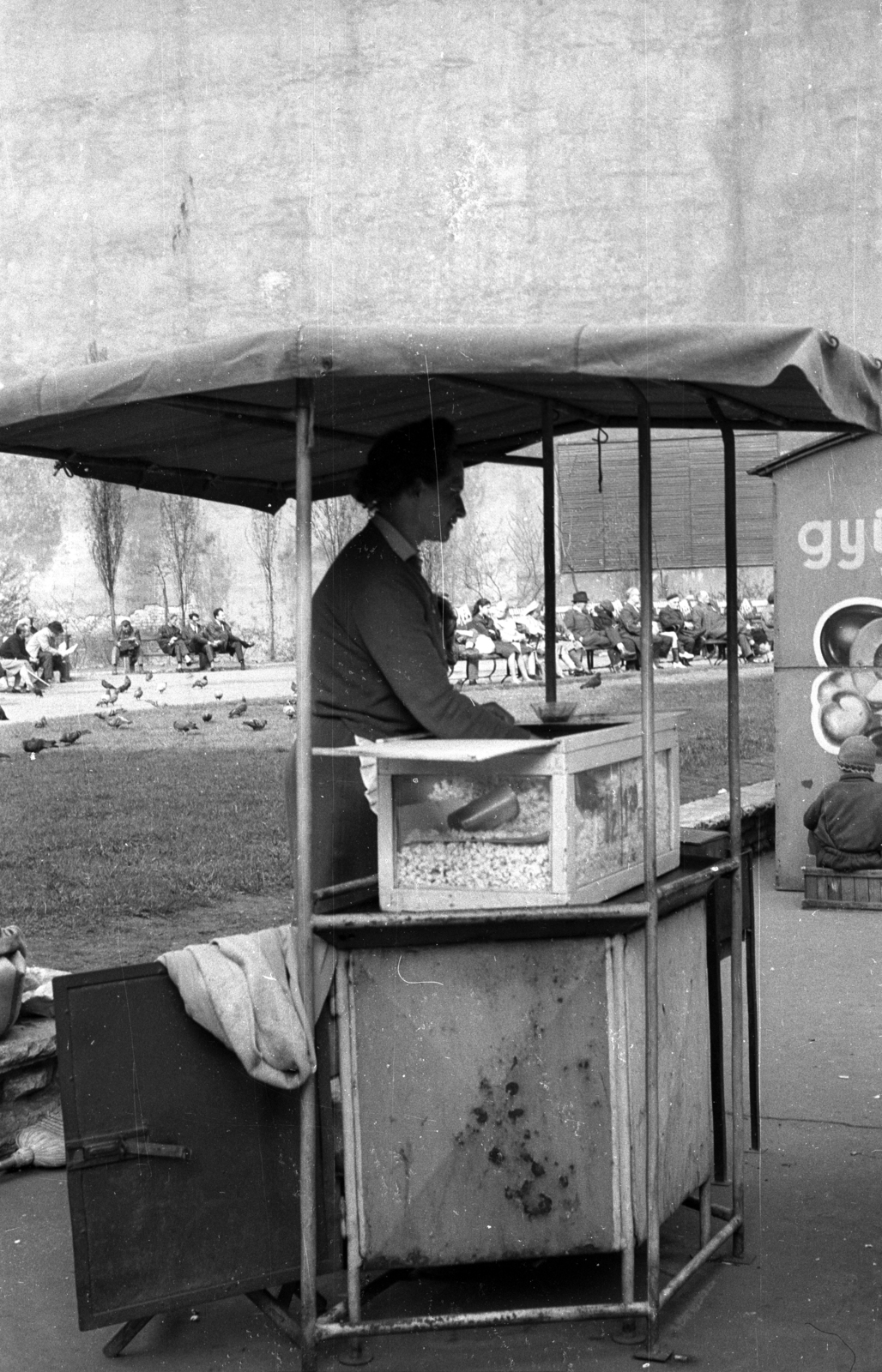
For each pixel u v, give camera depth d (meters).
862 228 36.62
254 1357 3.37
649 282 38.12
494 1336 3.43
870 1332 3.39
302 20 39.22
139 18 39.25
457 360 2.88
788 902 8.94
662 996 3.51
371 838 3.70
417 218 39.12
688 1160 3.63
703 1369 3.23
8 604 34.34
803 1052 5.72
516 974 3.29
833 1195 4.23
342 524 19.59
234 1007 3.18
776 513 9.26
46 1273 3.83
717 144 37.53
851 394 3.02
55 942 8.12
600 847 3.37
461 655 27.59
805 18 36.84
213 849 11.22
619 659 29.64
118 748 18.86
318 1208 3.32
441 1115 3.30
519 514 32.47
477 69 38.69
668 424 4.07
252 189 39.28
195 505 34.53
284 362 2.93
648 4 37.09
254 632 34.53
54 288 39.78
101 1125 3.20
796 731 9.30
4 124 39.72
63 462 4.05
